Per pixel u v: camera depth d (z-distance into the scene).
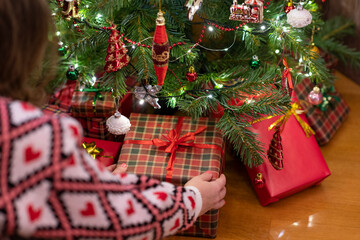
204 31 1.30
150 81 1.28
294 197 1.40
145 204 0.57
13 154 0.44
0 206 0.44
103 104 1.36
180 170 1.20
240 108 1.23
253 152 1.21
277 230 1.30
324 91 1.61
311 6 1.29
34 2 0.48
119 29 1.21
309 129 1.42
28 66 0.51
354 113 1.72
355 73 1.85
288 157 1.36
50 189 0.46
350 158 1.54
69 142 0.47
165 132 1.30
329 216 1.34
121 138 1.50
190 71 1.19
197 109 1.20
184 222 0.64
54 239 0.48
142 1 1.25
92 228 0.50
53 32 0.69
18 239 0.47
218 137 1.27
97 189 0.50
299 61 1.29
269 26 1.23
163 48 0.92
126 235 0.53
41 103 0.66
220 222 1.32
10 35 0.47
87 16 1.16
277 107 1.22
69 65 1.25
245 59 1.36
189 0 0.92
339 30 1.72
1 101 0.46
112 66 1.05
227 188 1.43
